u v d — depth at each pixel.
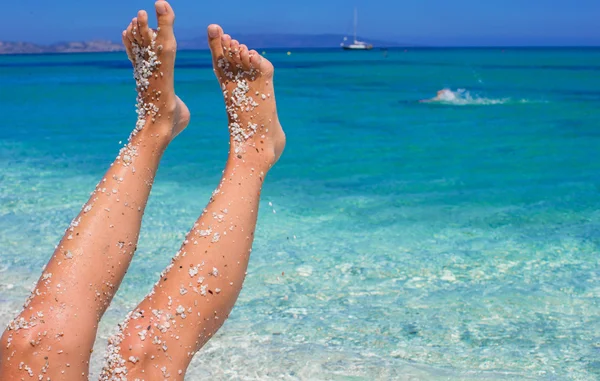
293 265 4.62
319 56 90.12
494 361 3.31
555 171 8.09
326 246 5.04
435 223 5.68
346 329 3.66
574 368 3.23
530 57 71.75
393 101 18.22
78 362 1.83
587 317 3.77
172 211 5.97
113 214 2.10
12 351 1.78
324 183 7.44
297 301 4.03
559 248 4.94
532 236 5.27
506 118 14.00
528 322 3.72
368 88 23.83
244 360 3.34
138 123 2.41
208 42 2.54
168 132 2.42
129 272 4.45
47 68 47.00
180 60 73.06
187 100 18.27
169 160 8.75
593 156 9.18
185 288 1.94
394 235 5.33
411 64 50.91
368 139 11.14
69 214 5.89
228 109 2.50
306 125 13.12
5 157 8.98
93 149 9.79
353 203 6.44
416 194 6.85
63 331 1.82
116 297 4.07
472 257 4.77
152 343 1.86
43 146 10.07
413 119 14.04
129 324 1.89
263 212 6.07
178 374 1.89
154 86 2.41
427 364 3.29
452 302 3.99
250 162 2.38
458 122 13.43
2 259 4.69
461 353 3.39
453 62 54.91
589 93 20.11
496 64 49.06
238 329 3.67
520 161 8.86
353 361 3.32
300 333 3.62
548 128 12.33
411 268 4.55
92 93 21.38
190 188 6.99
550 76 30.81
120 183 2.19
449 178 7.72
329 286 4.25
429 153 9.64
